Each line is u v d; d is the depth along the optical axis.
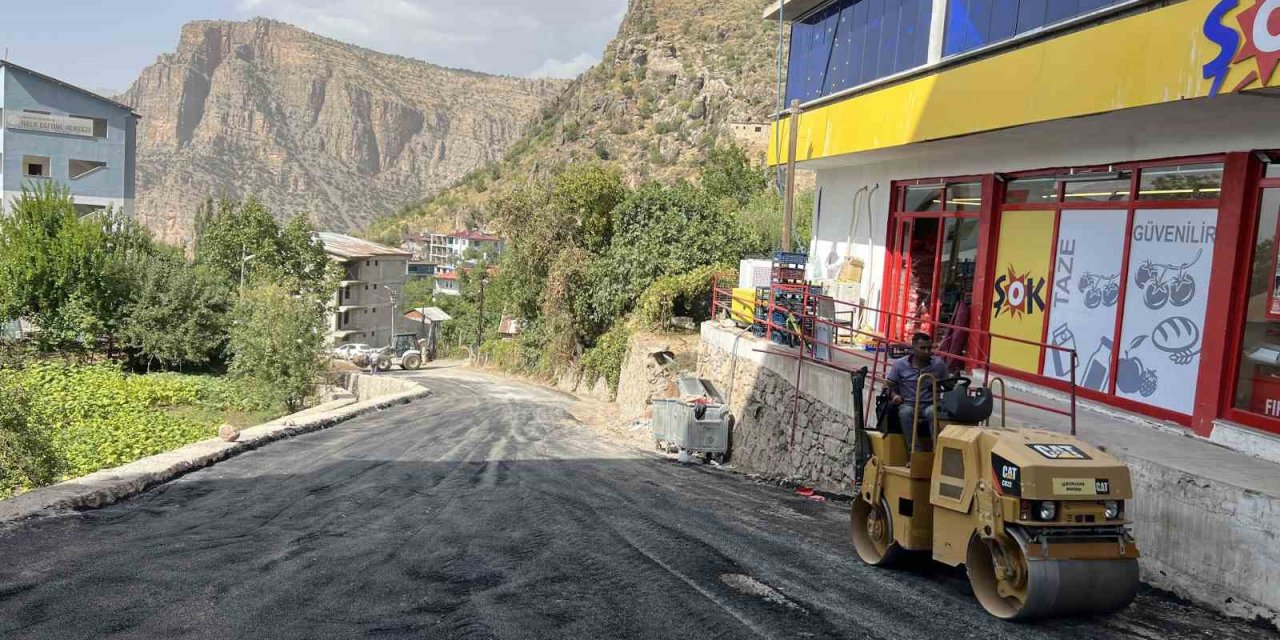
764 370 15.94
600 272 37.75
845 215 18.45
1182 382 9.64
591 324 43.19
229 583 6.85
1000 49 12.01
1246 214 8.92
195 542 8.29
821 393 13.47
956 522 6.33
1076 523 5.64
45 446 17.17
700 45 171.25
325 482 12.50
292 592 6.66
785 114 19.34
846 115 15.38
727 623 5.94
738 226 34.34
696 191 34.91
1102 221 11.09
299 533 8.88
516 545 8.41
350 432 19.80
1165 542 7.37
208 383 38.78
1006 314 12.95
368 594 6.64
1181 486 7.23
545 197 46.53
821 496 12.25
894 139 13.52
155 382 36.44
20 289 39.16
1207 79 7.79
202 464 13.57
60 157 60.22
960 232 14.34
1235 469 7.40
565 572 7.35
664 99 162.38
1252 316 8.84
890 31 15.30
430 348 90.00
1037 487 5.53
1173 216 9.91
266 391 36.28
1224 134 9.12
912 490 6.92
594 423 25.86
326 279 78.06
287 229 74.38
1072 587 5.57
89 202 61.47
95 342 40.34
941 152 14.25
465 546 8.37
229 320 41.78
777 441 15.02
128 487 10.92
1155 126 10.04
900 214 16.36
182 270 43.53
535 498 11.29
